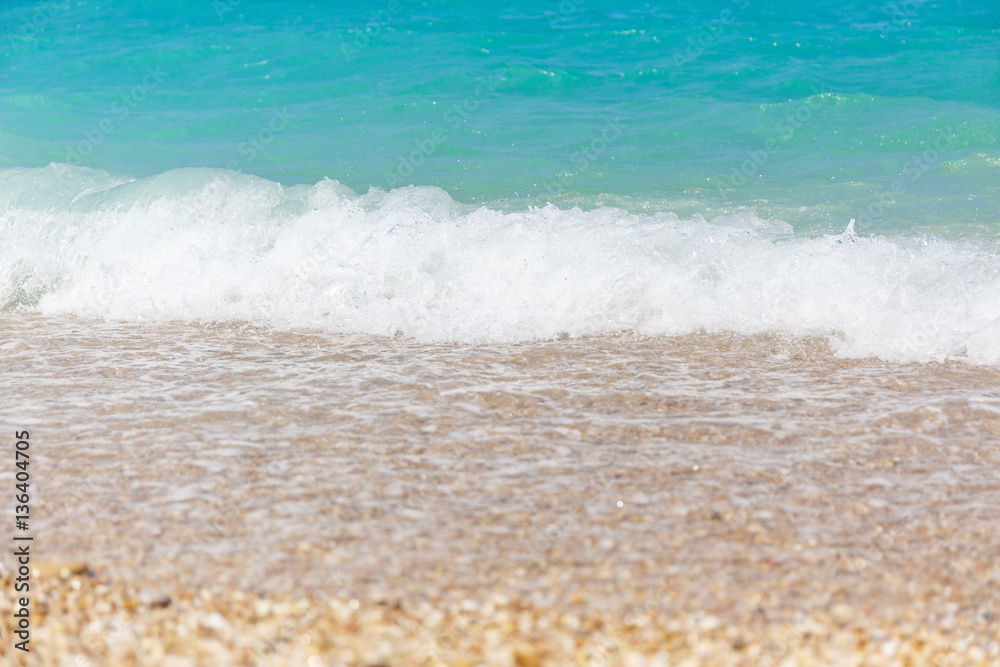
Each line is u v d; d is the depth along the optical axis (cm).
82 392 370
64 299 505
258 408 352
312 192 612
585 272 493
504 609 223
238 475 293
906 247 513
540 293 484
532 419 343
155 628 222
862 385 383
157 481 289
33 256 535
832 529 262
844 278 477
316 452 311
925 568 243
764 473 297
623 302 475
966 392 373
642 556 246
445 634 216
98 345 437
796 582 236
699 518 266
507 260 506
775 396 369
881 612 226
